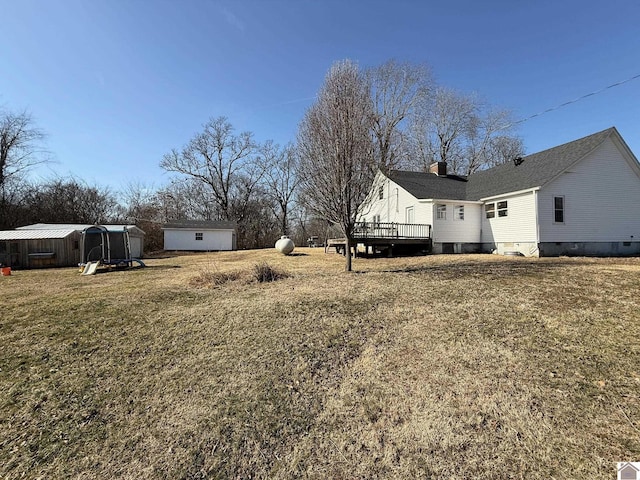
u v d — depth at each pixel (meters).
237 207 35.62
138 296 6.54
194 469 2.05
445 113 26.45
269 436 2.34
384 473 1.96
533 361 3.22
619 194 13.90
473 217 15.82
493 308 4.93
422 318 4.65
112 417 2.60
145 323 4.76
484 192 15.78
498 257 12.41
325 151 7.99
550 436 2.19
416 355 3.51
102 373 3.31
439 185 17.84
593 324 4.10
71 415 2.63
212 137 34.34
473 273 8.00
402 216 17.44
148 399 2.85
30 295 7.00
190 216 34.59
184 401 2.80
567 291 5.71
